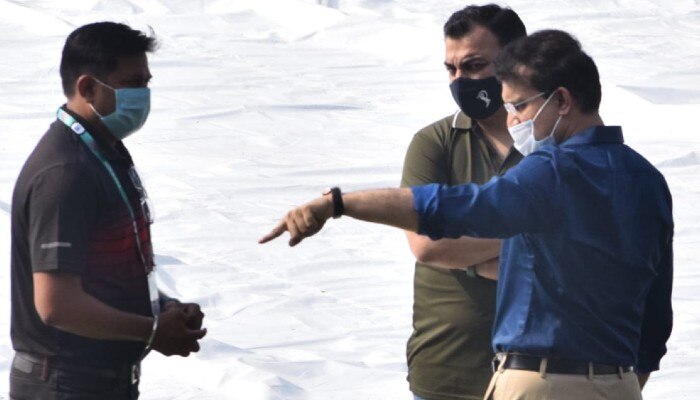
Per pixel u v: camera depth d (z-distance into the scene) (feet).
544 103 34.68
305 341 69.26
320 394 60.44
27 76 153.79
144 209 37.65
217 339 68.90
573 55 34.58
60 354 36.06
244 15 196.75
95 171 35.58
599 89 35.06
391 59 175.11
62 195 34.68
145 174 110.32
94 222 35.65
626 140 126.72
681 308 74.84
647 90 142.72
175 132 128.16
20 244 35.88
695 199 103.04
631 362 35.09
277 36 188.44
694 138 127.65
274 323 72.28
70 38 36.63
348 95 150.10
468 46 41.19
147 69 37.27
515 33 41.60
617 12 208.85
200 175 110.93
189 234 91.35
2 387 60.29
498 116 41.81
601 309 34.24
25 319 36.22
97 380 36.35
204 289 78.13
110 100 36.24
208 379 61.11
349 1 208.13
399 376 63.52
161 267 81.35
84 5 200.54
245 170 113.39
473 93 41.19
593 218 33.78
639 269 34.76
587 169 33.94
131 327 35.63
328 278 81.25
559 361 34.37
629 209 34.37
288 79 158.10
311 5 192.75
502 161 41.83
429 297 42.09
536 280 34.27
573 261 33.86
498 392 35.19
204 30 190.19
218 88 150.41
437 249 40.01
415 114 141.08
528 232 33.47
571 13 207.92
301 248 87.51
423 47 176.24
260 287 78.74
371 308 75.31
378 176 112.98
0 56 164.76
